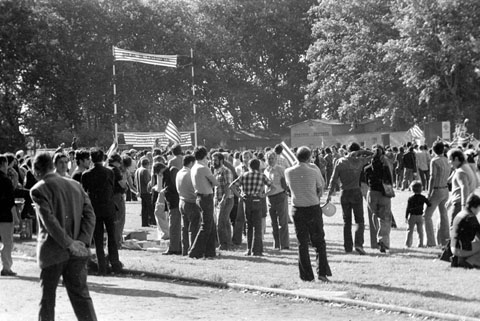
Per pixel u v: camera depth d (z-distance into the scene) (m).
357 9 95.00
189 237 22.59
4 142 92.00
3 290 17.06
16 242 26.59
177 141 54.41
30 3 98.00
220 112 121.81
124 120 106.56
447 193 23.56
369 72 92.81
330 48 97.38
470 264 19.19
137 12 109.88
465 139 54.03
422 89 88.44
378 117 101.75
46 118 96.12
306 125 110.44
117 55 60.72
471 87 88.12
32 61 95.88
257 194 22.58
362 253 22.12
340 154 55.53
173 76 110.06
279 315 14.00
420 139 69.75
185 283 17.84
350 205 22.33
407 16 85.88
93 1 105.31
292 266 20.08
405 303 14.34
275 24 123.50
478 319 12.89
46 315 11.65
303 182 17.12
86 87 100.19
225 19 123.25
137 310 14.56
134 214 40.25
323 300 15.23
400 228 29.59
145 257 22.25
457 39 84.69
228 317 13.85
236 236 25.53
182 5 116.75
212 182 22.03
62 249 11.67
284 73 127.31
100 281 18.19
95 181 19.05
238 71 123.00
